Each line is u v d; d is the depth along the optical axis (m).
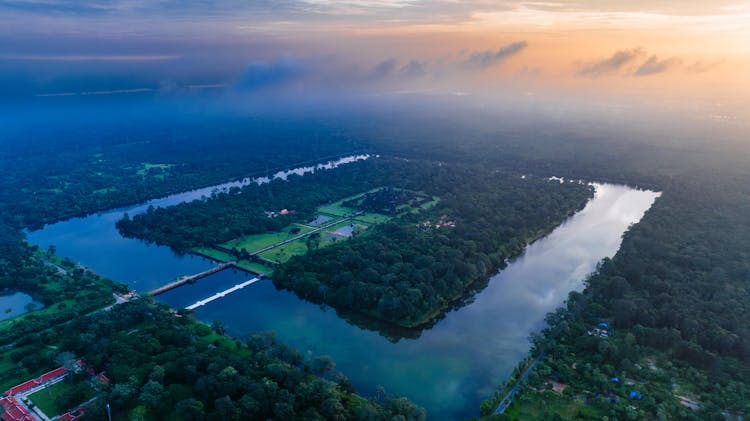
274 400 175.25
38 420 170.12
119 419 171.88
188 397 180.25
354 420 174.12
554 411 179.12
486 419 167.50
